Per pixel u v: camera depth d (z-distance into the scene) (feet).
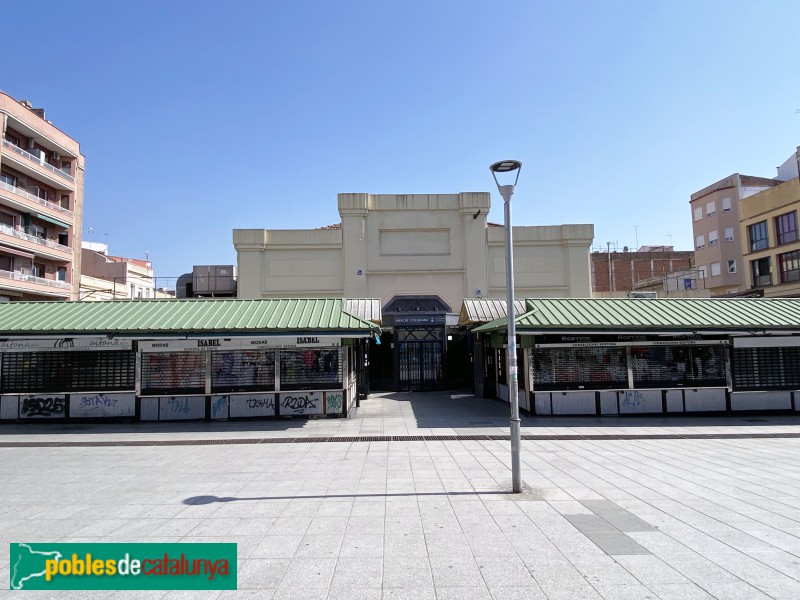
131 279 167.53
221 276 95.40
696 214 147.64
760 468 28.73
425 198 86.48
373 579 15.23
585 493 23.80
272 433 41.96
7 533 19.42
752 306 53.93
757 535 18.42
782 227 116.88
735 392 49.52
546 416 48.96
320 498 23.57
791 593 14.16
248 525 20.02
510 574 15.44
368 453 33.96
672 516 20.49
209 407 48.37
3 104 101.86
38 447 37.11
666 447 35.12
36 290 109.81
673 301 54.44
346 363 49.70
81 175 128.57
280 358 49.26
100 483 26.68
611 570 15.65
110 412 47.98
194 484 26.32
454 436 39.91
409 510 21.59
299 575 15.56
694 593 14.19
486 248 86.02
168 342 48.08
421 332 80.07
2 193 100.73
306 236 85.15
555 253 86.99
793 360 50.26
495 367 65.51
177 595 14.47
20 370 48.06
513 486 24.14
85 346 47.57
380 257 85.30
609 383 49.39
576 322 48.62
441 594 14.26
